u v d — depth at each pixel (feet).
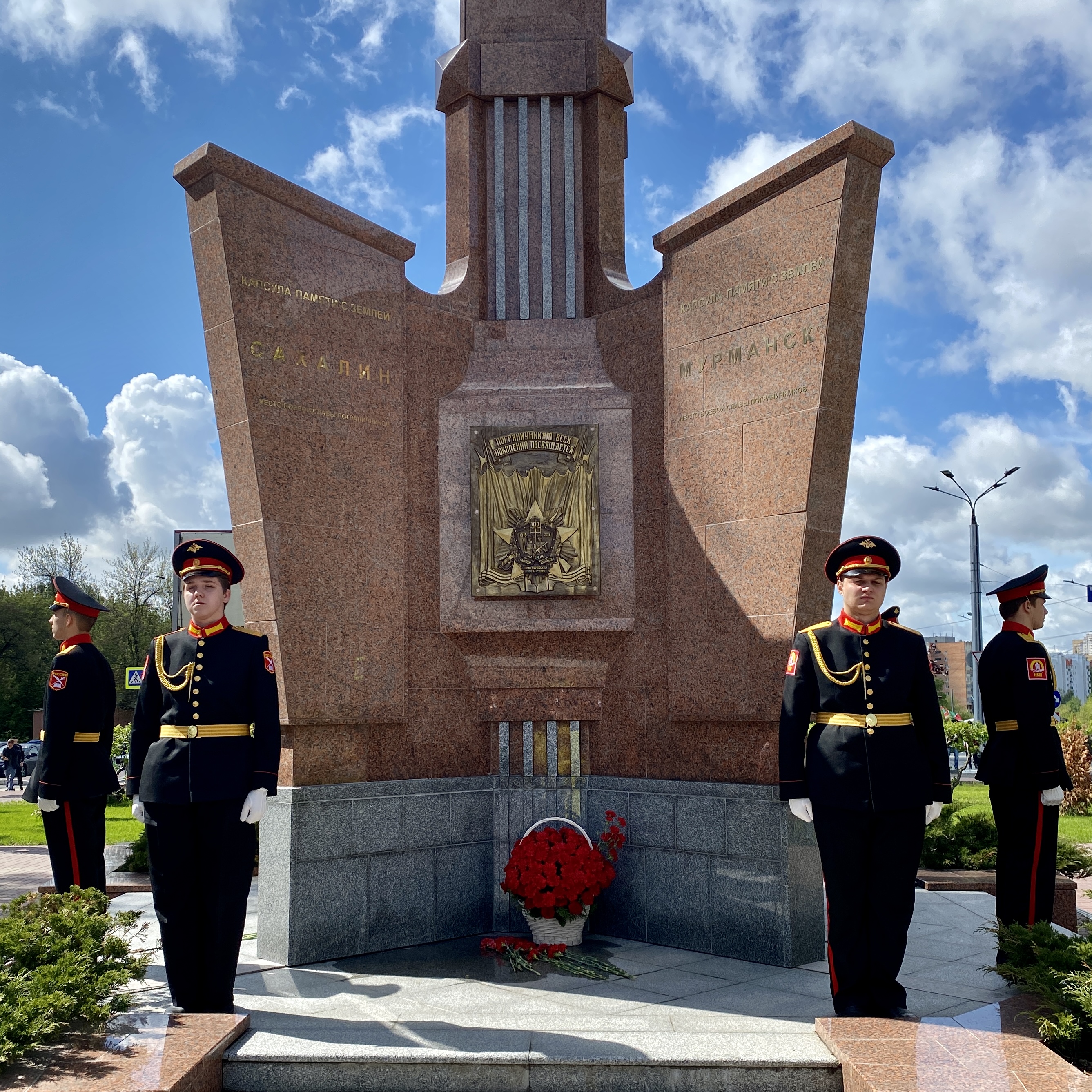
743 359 21.65
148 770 16.03
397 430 23.27
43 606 167.94
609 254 25.68
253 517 20.56
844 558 16.35
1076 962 14.83
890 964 15.33
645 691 23.02
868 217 20.44
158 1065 12.38
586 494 23.76
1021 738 18.19
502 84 26.17
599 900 22.89
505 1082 13.58
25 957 14.83
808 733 16.29
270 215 21.25
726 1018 15.70
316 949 20.11
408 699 22.84
